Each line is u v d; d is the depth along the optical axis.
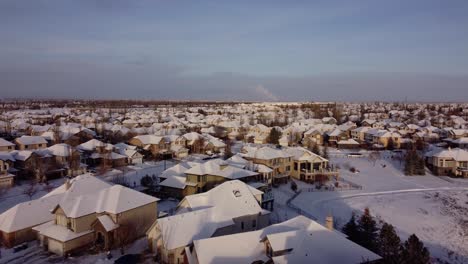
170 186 59.88
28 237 40.88
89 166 84.31
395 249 32.97
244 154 79.88
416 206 60.69
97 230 39.38
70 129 115.94
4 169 65.94
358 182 76.12
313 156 77.06
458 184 76.69
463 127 152.50
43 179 69.19
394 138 120.50
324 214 54.31
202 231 37.22
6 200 57.06
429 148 106.31
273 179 71.25
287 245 28.77
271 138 123.62
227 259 29.30
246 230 42.91
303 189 69.31
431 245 45.16
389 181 77.94
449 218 55.44
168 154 99.12
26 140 94.00
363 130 134.38
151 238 38.12
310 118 196.38
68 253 37.31
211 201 44.53
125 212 40.69
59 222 40.69
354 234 36.97
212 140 110.06
